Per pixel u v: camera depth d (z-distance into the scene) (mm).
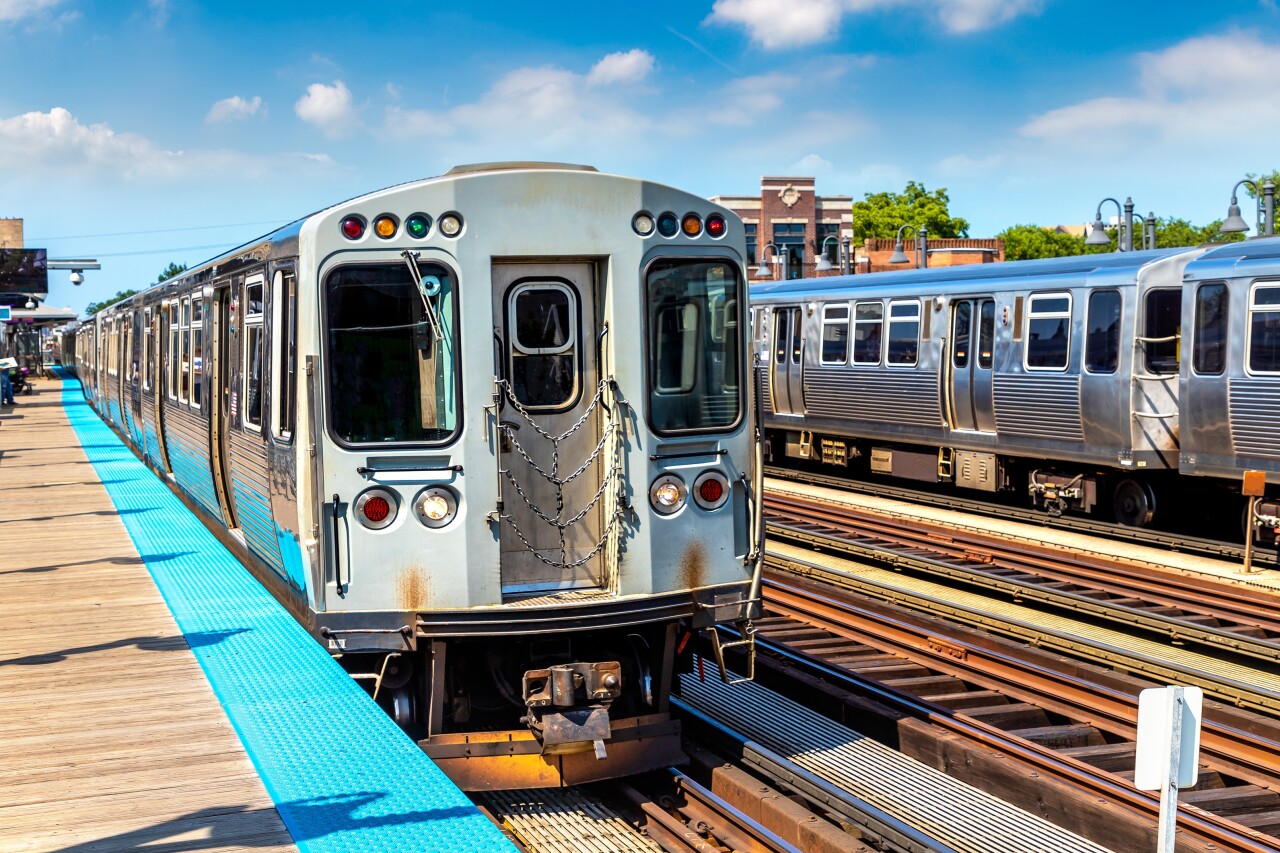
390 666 6906
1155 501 14961
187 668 7863
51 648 8391
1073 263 15586
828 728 7898
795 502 17766
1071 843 6086
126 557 11914
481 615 6527
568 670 6457
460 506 6633
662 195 6941
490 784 6578
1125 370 14406
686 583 7012
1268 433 12805
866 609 10797
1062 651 9992
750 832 6195
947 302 17141
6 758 6199
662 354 6969
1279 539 12906
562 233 6746
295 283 6852
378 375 6609
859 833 6336
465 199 6637
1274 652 9336
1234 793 6848
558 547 6953
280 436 7406
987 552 13250
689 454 7031
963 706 8547
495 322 6785
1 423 31047
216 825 5305
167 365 15742
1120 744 7613
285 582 8070
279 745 6258
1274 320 12727
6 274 46562
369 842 5043
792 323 20578
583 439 6953
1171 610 10812
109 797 5656
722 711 8242
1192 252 14438
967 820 6410
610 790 7055
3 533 13422
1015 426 16109
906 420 18094
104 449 23656
